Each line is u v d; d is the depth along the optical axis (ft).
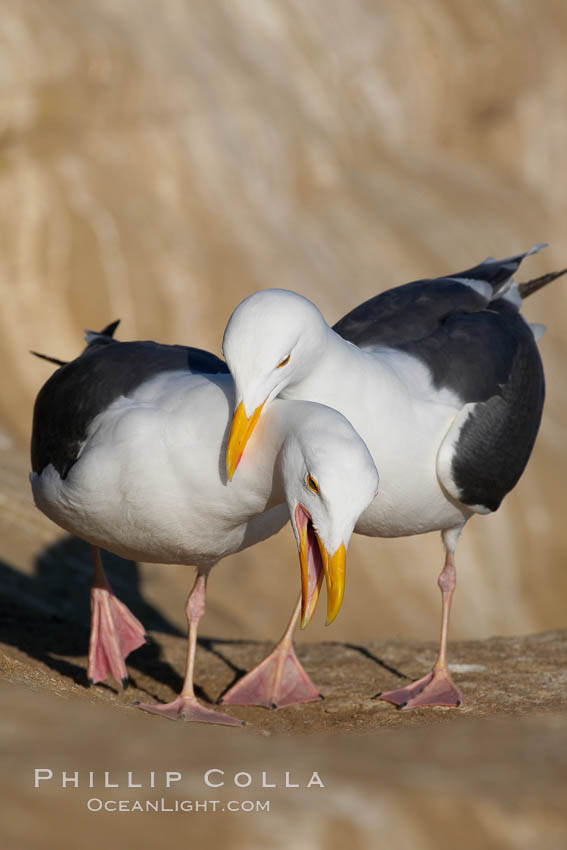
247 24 87.25
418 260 83.61
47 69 70.95
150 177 75.41
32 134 71.92
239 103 81.25
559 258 94.27
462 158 97.86
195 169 76.89
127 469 26.32
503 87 99.81
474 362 30.96
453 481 29.78
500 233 90.84
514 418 31.76
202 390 26.21
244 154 80.12
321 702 32.58
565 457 77.46
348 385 27.53
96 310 70.95
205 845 15.62
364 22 93.09
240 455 24.43
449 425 29.86
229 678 35.37
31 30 70.74
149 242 73.26
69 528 29.99
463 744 20.29
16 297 69.77
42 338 69.56
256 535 28.89
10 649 34.68
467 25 97.86
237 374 24.97
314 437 22.65
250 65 84.02
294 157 83.20
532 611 70.23
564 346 88.22
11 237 70.28
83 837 15.26
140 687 33.73
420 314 32.50
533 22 102.73
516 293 36.29
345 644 40.63
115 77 73.72
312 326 25.94
